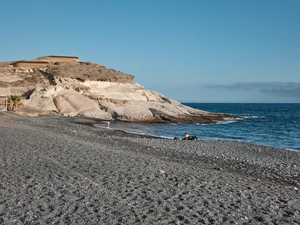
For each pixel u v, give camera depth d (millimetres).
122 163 14664
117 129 46469
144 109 66688
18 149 16688
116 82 82938
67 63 91750
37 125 37375
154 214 8367
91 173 12453
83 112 66688
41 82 77875
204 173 13898
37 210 8375
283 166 18891
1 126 28453
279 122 67812
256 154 24078
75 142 21031
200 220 8109
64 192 9898
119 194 9938
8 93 72250
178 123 59812
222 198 10055
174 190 10602
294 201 10359
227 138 39281
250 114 108312
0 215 7977
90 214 8211
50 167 13133
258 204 9688
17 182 10750
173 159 18797
